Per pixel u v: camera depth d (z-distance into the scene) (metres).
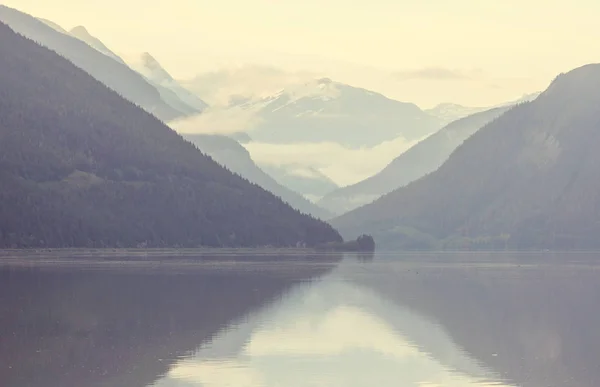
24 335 142.75
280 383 108.31
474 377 111.88
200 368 116.38
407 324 158.50
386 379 110.75
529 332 148.12
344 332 148.00
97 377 110.56
